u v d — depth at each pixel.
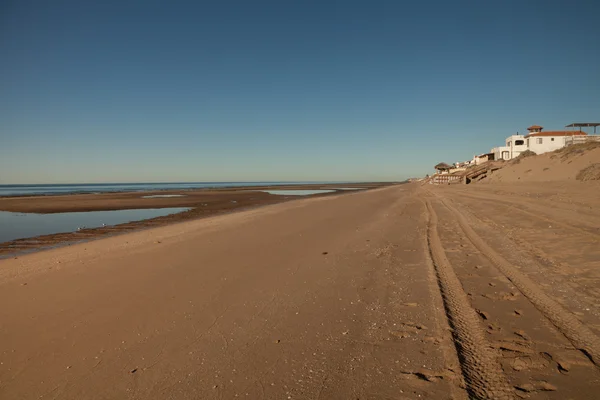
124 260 9.66
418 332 4.69
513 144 58.72
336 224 15.23
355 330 4.89
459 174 56.56
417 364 3.93
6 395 3.82
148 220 21.59
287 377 3.84
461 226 12.98
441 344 4.31
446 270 7.39
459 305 5.46
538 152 55.97
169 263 9.09
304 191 63.94
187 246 11.27
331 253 9.67
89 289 7.23
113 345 4.81
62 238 15.73
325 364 4.05
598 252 7.51
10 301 6.73
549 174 32.75
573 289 5.68
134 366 4.24
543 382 3.45
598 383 3.37
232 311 5.79
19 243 14.69
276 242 11.41
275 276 7.65
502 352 4.04
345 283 6.99
